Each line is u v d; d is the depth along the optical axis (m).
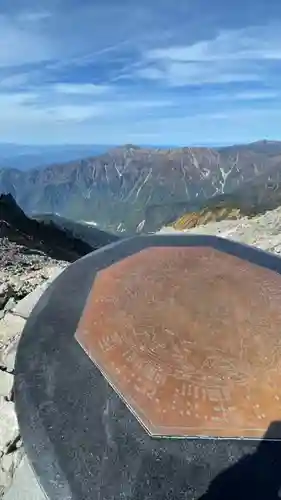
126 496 2.44
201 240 4.55
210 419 2.67
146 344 3.09
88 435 2.70
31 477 3.45
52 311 3.57
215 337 3.10
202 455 2.54
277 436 2.58
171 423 2.67
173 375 2.88
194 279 3.69
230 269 3.87
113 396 2.85
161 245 4.42
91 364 3.05
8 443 3.80
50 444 2.71
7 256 8.70
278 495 2.35
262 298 3.44
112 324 3.30
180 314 3.30
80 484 2.53
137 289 3.61
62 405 2.87
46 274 7.21
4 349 4.96
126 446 2.61
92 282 3.82
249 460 2.49
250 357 2.96
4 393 4.34
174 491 2.41
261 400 2.74
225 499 2.35
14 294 6.36
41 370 3.10
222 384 2.81
